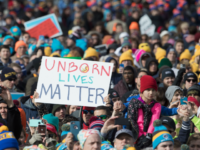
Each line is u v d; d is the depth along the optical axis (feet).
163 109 65.46
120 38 130.52
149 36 154.81
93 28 158.61
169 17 212.43
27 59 107.96
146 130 59.93
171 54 107.14
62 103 66.95
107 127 58.59
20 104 75.72
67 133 59.93
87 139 52.13
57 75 67.92
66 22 180.55
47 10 180.55
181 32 153.38
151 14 166.81
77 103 67.05
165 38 140.97
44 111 65.77
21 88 88.63
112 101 74.54
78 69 68.33
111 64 68.59
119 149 56.44
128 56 98.12
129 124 60.34
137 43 124.88
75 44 125.08
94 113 65.98
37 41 127.03
